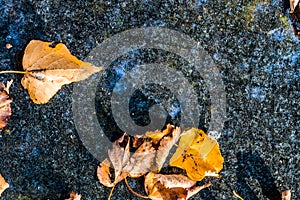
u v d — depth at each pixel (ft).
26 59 2.43
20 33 2.49
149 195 2.48
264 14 2.49
